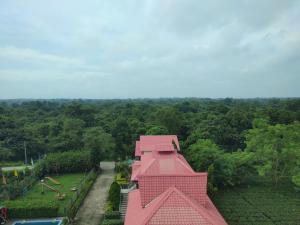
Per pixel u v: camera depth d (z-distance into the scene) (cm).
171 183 2967
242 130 9069
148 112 12088
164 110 8912
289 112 9894
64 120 9169
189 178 2981
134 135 7625
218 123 8831
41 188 5662
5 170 6575
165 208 2489
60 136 8075
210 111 11994
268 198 4906
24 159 8150
